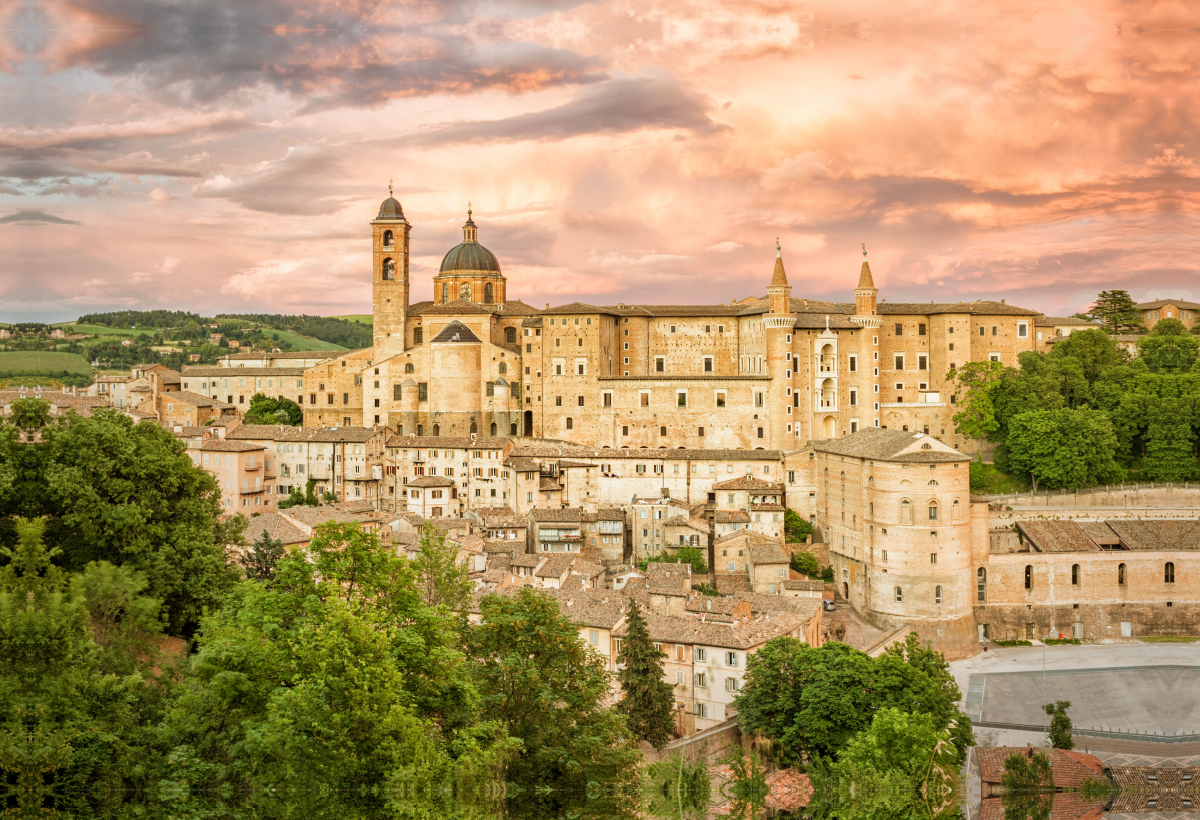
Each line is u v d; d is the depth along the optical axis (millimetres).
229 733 56906
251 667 55875
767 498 169875
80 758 53281
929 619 141500
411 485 177875
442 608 66312
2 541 80062
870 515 146875
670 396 194750
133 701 58906
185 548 86625
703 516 171750
